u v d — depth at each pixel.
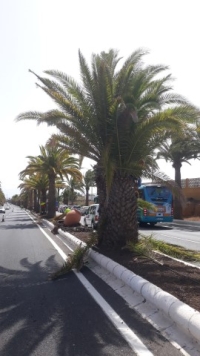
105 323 5.66
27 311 6.39
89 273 9.66
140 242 11.40
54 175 38.41
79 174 37.47
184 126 10.48
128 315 6.00
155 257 10.30
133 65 12.08
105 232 12.05
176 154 34.91
